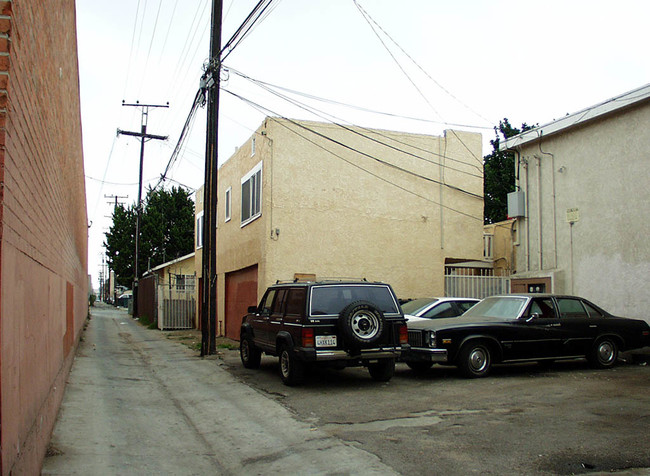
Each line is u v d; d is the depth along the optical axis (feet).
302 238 56.39
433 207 61.93
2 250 11.82
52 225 23.44
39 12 16.85
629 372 39.11
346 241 57.93
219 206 78.59
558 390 32.09
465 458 19.97
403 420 25.70
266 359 49.29
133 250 162.20
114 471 19.44
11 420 13.12
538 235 58.23
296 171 56.80
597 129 52.24
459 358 36.47
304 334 33.19
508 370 40.29
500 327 37.29
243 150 65.51
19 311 14.38
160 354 54.08
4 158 11.85
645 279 47.01
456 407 28.12
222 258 75.72
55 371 26.00
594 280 51.78
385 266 59.11
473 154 64.44
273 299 39.70
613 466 18.83
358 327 33.01
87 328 89.66
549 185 57.26
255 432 24.56
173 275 111.96
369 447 21.49
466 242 63.10
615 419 24.95
